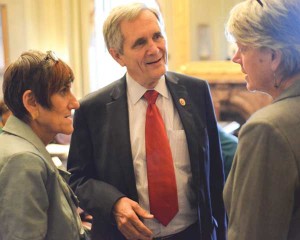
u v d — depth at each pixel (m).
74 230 1.18
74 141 1.57
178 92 1.53
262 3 1.02
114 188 1.47
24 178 1.06
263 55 1.04
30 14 5.37
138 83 1.50
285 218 0.96
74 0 5.46
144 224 1.45
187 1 4.90
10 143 1.12
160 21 1.48
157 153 1.47
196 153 1.48
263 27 1.02
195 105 1.55
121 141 1.48
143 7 1.44
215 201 1.63
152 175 1.46
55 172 1.15
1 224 1.06
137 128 1.50
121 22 1.43
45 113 1.19
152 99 1.50
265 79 1.07
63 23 5.47
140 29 1.41
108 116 1.51
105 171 1.50
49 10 5.45
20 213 1.04
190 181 1.50
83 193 1.50
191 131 1.49
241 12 1.06
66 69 1.21
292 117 0.97
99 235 1.55
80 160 1.56
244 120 4.80
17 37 5.36
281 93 1.04
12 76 1.17
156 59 1.43
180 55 5.04
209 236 1.50
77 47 5.56
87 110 1.54
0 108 2.35
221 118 4.89
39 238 1.06
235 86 4.77
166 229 1.48
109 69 5.60
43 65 1.17
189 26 4.95
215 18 4.80
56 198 1.14
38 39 5.52
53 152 2.64
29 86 1.16
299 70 1.03
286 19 1.00
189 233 1.51
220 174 1.62
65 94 1.22
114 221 1.43
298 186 0.95
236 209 1.01
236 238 1.00
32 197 1.06
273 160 0.96
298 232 0.98
